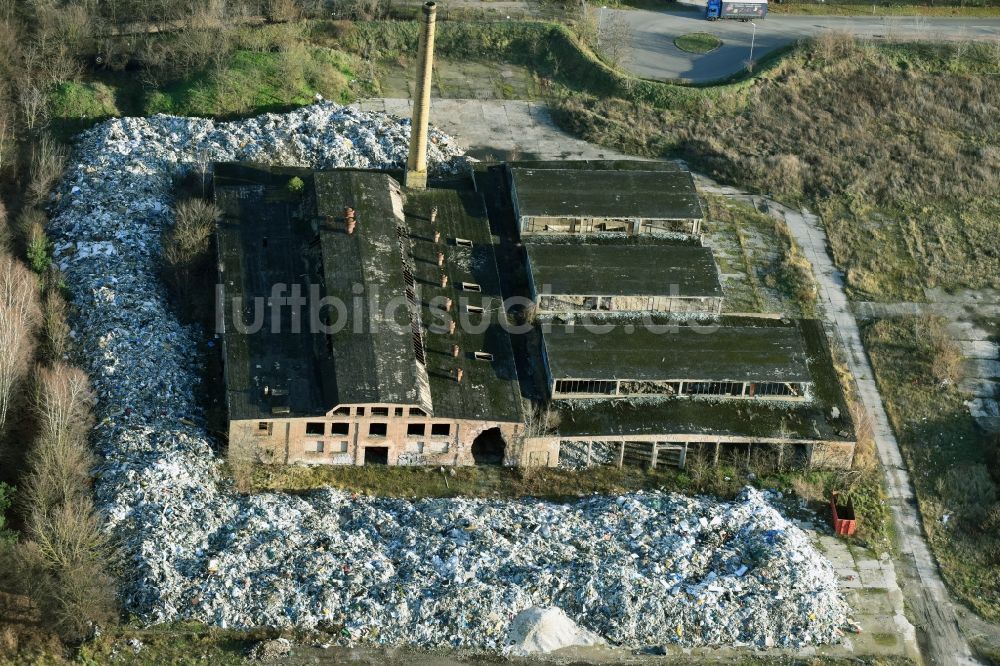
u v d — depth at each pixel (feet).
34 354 368.89
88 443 349.61
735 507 358.84
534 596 326.85
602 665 316.81
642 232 429.38
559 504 361.10
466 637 317.42
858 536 363.35
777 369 381.60
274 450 358.64
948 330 432.66
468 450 368.07
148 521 328.08
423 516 346.33
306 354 369.91
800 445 380.17
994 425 400.88
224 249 398.42
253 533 331.77
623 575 331.77
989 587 354.74
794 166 485.56
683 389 381.81
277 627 314.35
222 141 447.83
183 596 315.17
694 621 326.65
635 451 377.71
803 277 442.91
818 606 333.83
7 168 434.71
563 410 374.02
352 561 328.49
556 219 425.69
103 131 449.06
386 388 357.61
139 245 407.23
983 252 464.24
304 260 398.62
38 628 307.99
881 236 465.88
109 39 489.67
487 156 479.41
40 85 464.65
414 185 435.12
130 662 303.48
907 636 337.52
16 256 399.44
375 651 312.91
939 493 378.53
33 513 315.58
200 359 384.47
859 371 414.21
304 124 463.01
